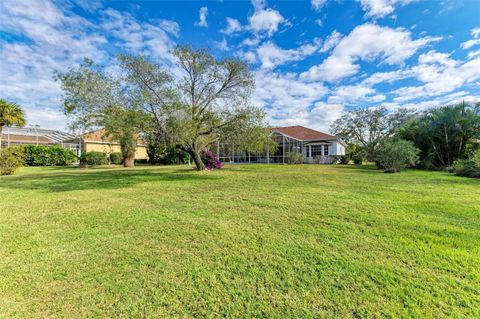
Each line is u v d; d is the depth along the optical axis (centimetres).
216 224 449
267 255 321
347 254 321
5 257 322
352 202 609
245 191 792
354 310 215
